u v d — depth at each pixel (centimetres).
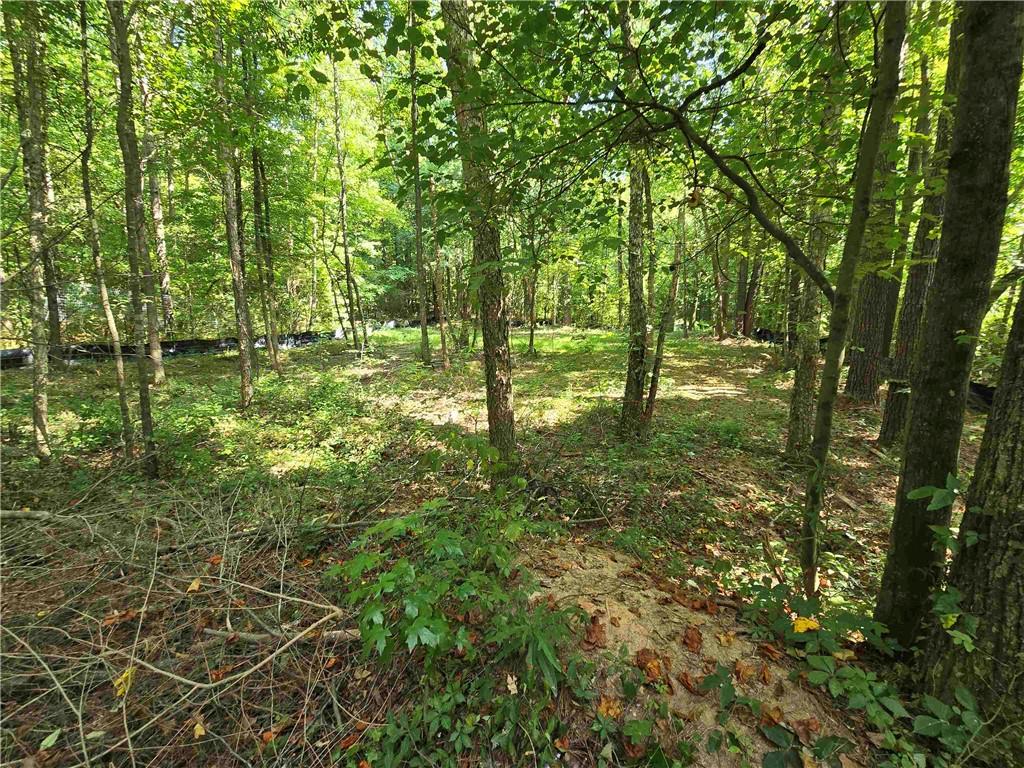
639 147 306
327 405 830
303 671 249
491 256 443
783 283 999
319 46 256
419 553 326
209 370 1286
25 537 345
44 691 236
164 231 1370
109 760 210
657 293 952
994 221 186
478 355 1537
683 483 491
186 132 605
